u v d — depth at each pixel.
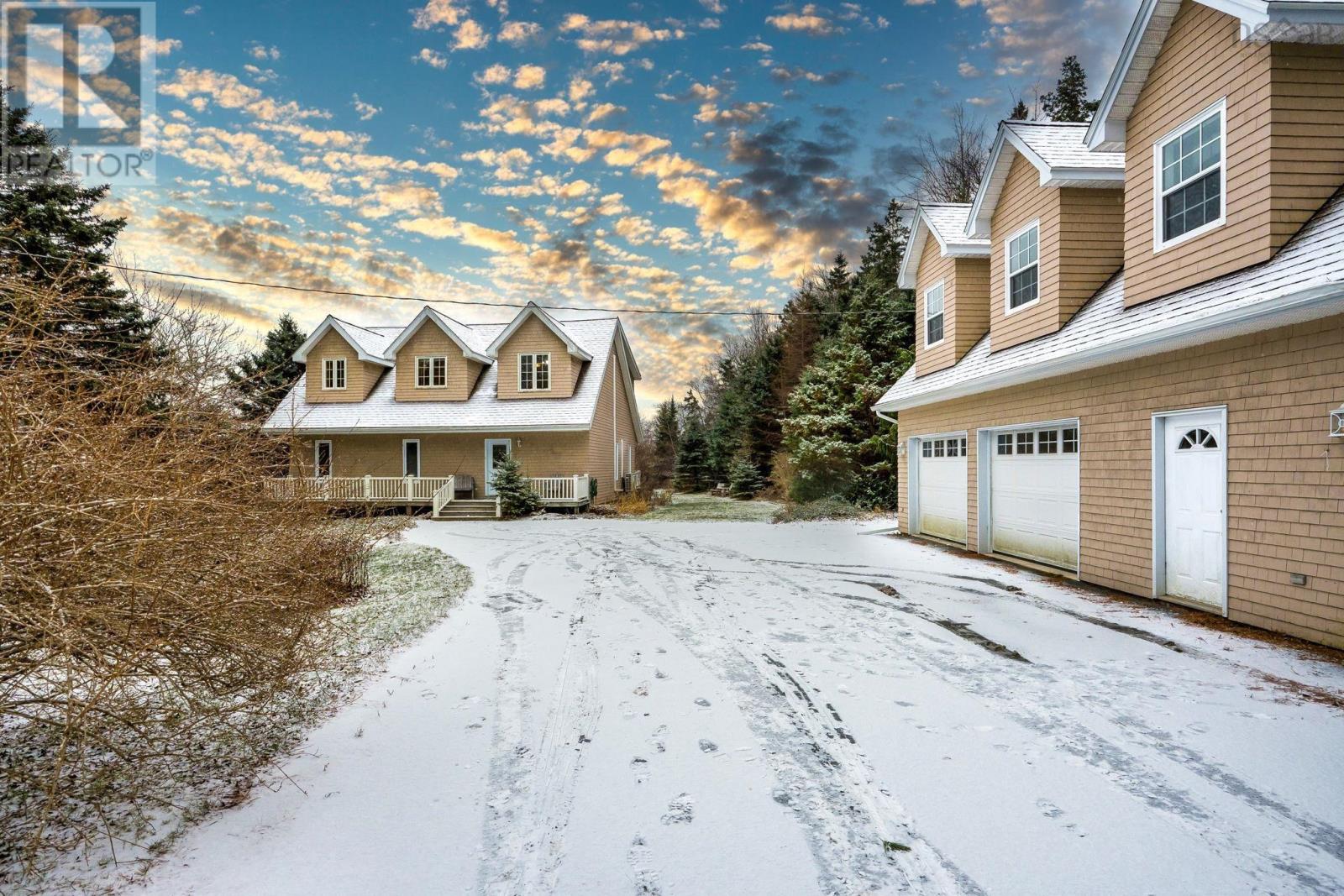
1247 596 5.42
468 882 2.25
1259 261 5.47
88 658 2.51
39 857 2.42
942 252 10.79
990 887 2.18
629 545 12.10
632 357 26.91
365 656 5.10
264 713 3.81
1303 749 3.21
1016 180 9.31
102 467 2.71
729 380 42.66
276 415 20.23
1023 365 7.93
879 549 10.92
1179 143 6.48
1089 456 7.41
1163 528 6.43
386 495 20.02
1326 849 2.38
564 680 4.48
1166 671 4.41
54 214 12.66
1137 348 6.18
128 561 2.68
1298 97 5.41
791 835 2.53
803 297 31.80
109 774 3.07
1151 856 2.35
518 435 21.14
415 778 3.07
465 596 7.47
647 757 3.26
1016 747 3.29
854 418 19.72
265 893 2.20
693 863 2.35
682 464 35.72
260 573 3.44
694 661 4.87
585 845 2.48
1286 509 5.07
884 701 3.97
